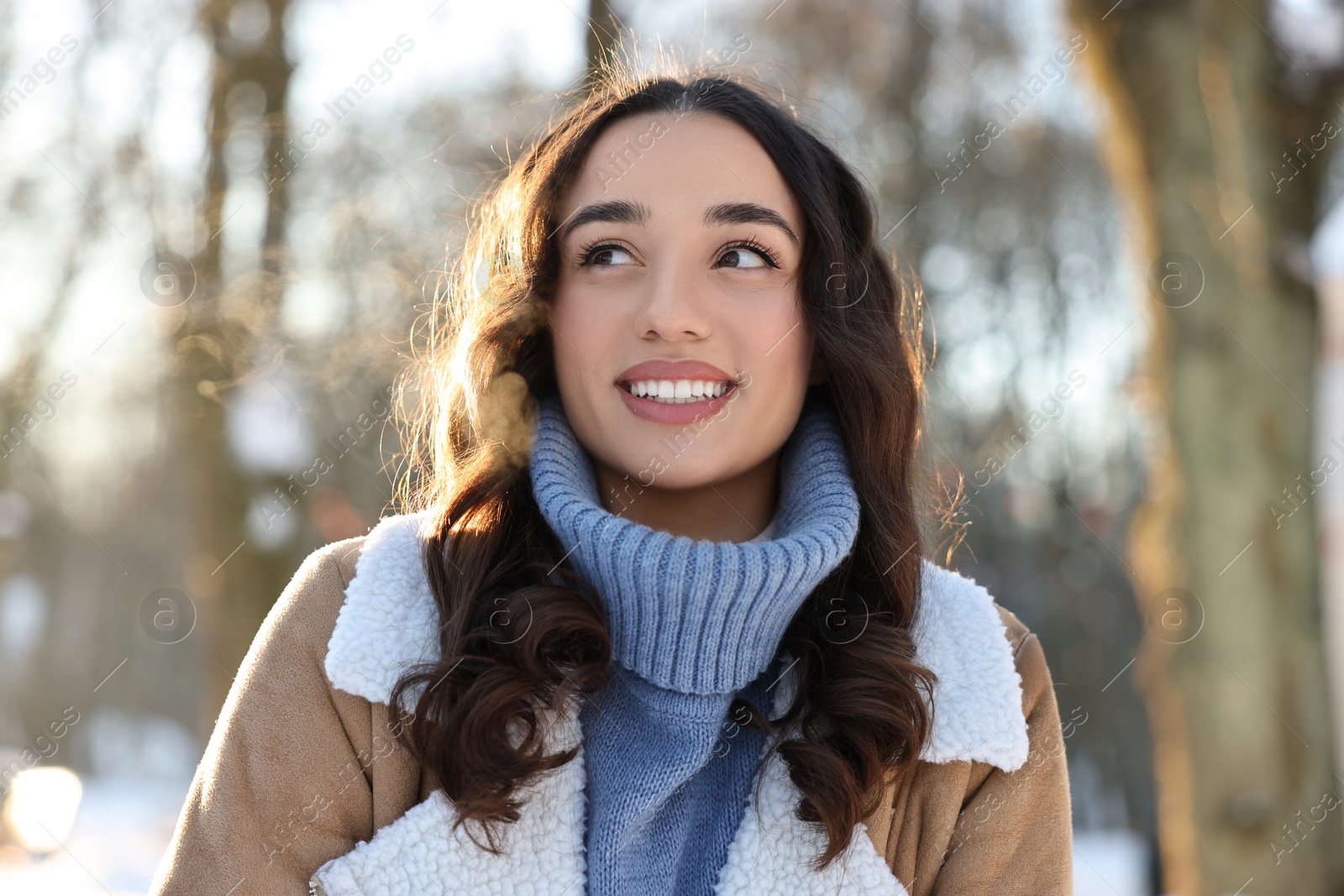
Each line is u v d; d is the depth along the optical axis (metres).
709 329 1.33
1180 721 4.86
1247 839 4.70
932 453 1.78
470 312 1.59
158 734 14.16
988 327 9.33
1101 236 9.23
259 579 5.70
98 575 13.00
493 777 1.22
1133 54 4.80
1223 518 4.80
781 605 1.29
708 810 1.36
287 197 5.33
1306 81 4.79
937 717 1.39
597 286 1.36
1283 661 4.78
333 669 1.28
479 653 1.27
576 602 1.27
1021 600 10.61
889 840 1.40
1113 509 9.16
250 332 5.29
